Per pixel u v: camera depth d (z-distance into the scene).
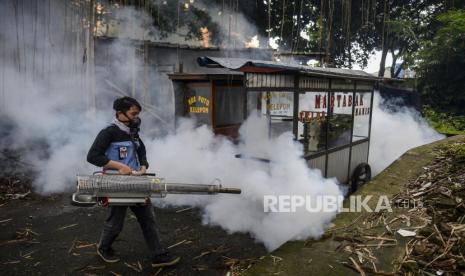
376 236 3.44
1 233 4.32
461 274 2.72
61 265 3.54
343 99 6.04
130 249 3.88
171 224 4.63
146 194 3.07
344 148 6.23
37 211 5.08
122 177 3.04
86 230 4.41
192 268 3.47
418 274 2.77
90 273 3.39
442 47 12.73
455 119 12.45
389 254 3.10
